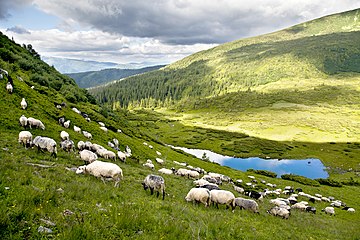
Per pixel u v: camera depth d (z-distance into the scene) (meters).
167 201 17.73
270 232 15.49
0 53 84.19
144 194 18.36
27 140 27.36
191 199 20.06
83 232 7.41
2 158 17.91
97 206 10.82
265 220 19.80
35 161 21.05
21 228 7.07
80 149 36.50
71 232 7.18
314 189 73.56
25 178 11.83
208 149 142.12
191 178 41.31
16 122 37.78
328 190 75.50
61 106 60.56
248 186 61.88
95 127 59.53
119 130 77.50
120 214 9.66
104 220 8.86
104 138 56.31
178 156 80.81
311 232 20.09
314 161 122.62
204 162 84.88
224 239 10.75
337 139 161.62
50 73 109.31
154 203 14.99
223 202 20.66
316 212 41.66
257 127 193.38
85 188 13.50
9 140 28.34
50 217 8.23
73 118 56.81
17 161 18.20
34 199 9.12
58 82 94.81
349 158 125.62
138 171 31.77
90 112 77.56
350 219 42.25
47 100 57.78
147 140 92.50
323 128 181.38
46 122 44.19
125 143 61.38
